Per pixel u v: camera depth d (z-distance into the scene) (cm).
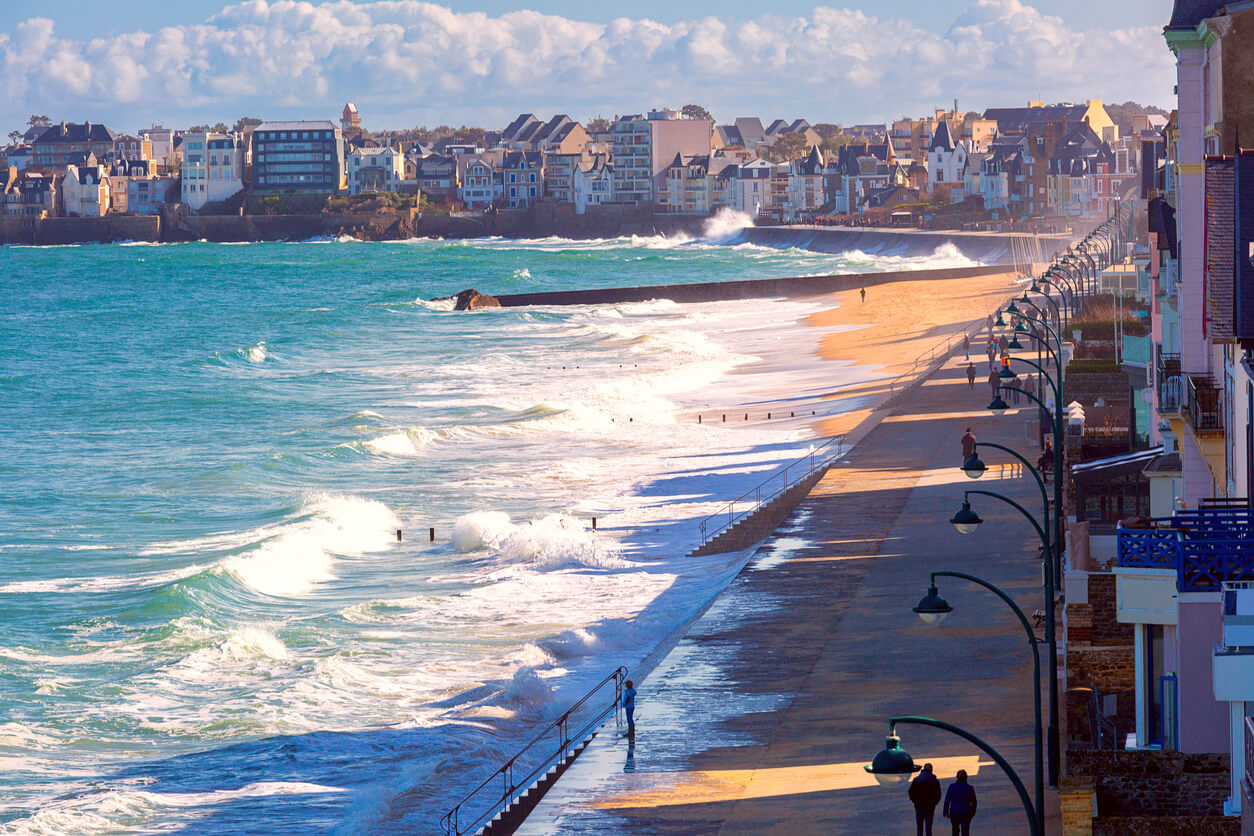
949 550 4831
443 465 7619
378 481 7262
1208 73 3431
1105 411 6450
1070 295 9212
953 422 7412
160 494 7044
